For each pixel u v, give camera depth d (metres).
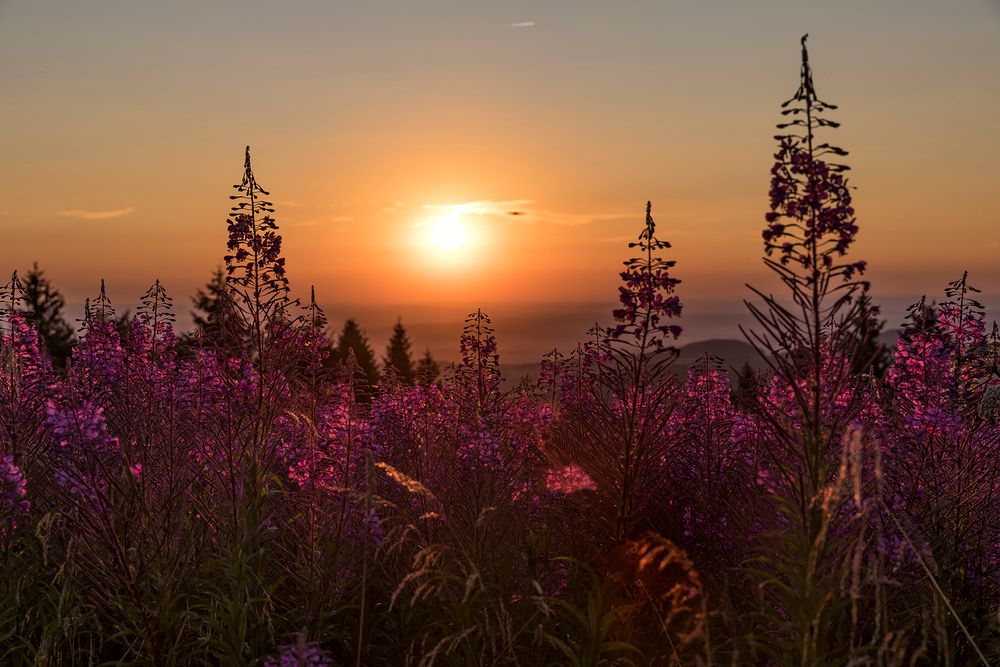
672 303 6.30
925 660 5.08
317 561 6.00
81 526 5.31
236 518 5.91
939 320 6.36
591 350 7.77
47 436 6.07
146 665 5.20
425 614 5.82
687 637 4.30
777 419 5.62
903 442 6.03
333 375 7.14
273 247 6.73
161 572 5.45
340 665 5.56
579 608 5.71
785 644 4.55
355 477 6.39
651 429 6.58
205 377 6.67
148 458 6.06
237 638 5.25
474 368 7.19
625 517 6.49
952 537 5.61
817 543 4.30
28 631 5.46
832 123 4.89
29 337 7.16
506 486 6.49
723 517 6.38
